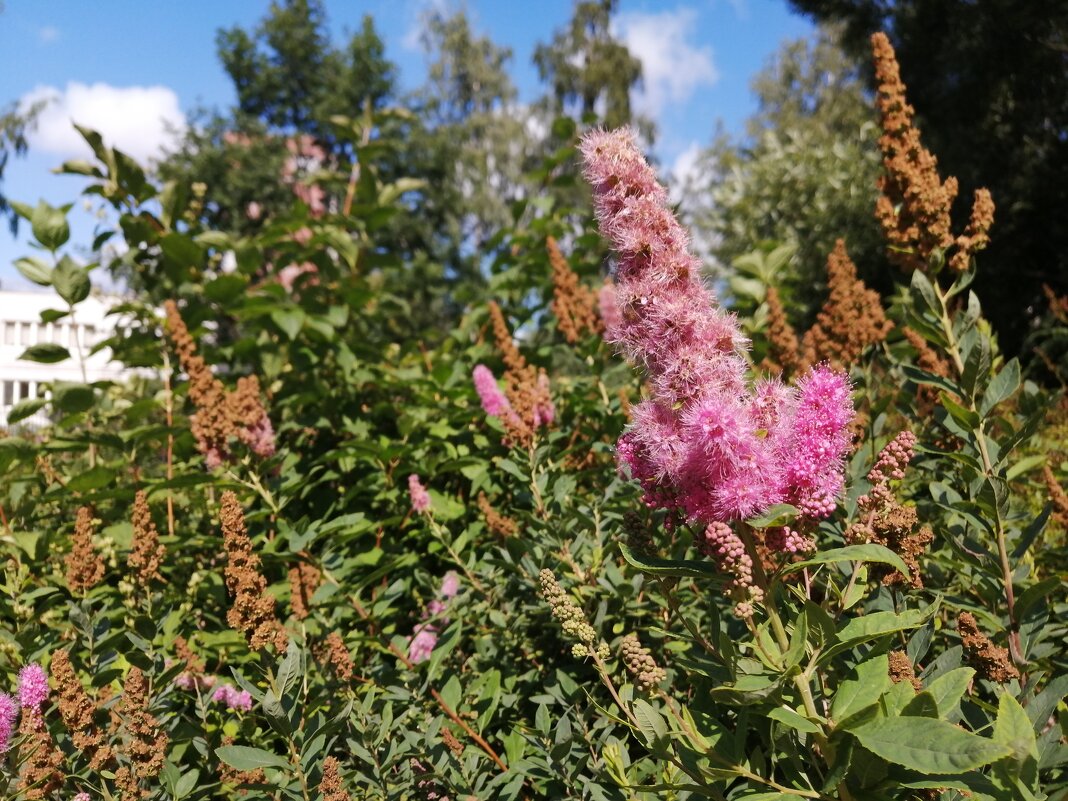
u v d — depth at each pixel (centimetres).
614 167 184
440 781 255
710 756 179
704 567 185
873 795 167
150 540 309
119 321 511
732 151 3409
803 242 1697
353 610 342
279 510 374
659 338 179
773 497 175
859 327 393
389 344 614
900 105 296
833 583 201
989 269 1588
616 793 222
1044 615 226
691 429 173
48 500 412
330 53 3269
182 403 511
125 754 252
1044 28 1532
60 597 347
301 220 568
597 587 289
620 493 323
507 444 365
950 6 1586
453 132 3366
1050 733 186
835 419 176
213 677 313
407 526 442
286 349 494
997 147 1596
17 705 250
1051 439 477
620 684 267
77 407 463
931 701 155
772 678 171
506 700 290
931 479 324
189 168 2658
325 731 232
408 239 3144
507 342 406
